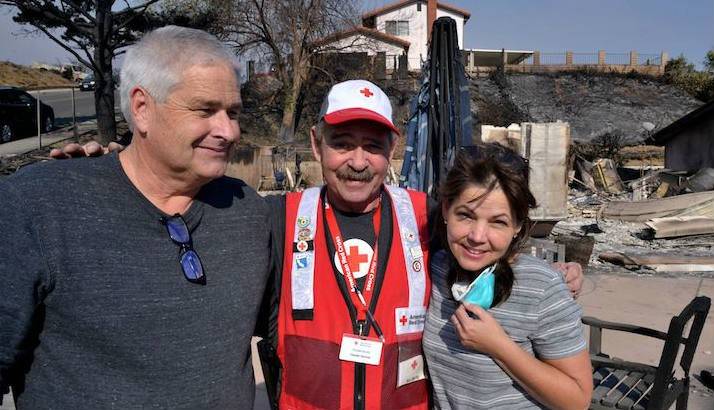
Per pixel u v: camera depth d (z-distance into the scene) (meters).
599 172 20.81
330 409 2.07
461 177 1.87
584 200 18.03
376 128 2.12
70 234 1.61
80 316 1.61
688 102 37.16
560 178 10.29
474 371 1.98
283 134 28.39
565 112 34.50
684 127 22.06
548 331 1.90
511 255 1.94
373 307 2.11
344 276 2.14
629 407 3.08
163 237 1.75
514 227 1.90
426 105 4.54
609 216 14.01
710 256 9.57
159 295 1.70
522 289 1.91
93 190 1.69
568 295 1.93
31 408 1.63
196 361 1.74
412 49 44.34
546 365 1.88
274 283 2.20
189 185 1.79
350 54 31.38
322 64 30.05
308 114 30.38
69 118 31.30
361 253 2.17
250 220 1.96
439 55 4.46
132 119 1.74
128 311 1.65
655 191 18.58
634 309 6.96
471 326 1.86
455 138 4.27
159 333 1.69
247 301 1.88
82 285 1.61
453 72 4.38
